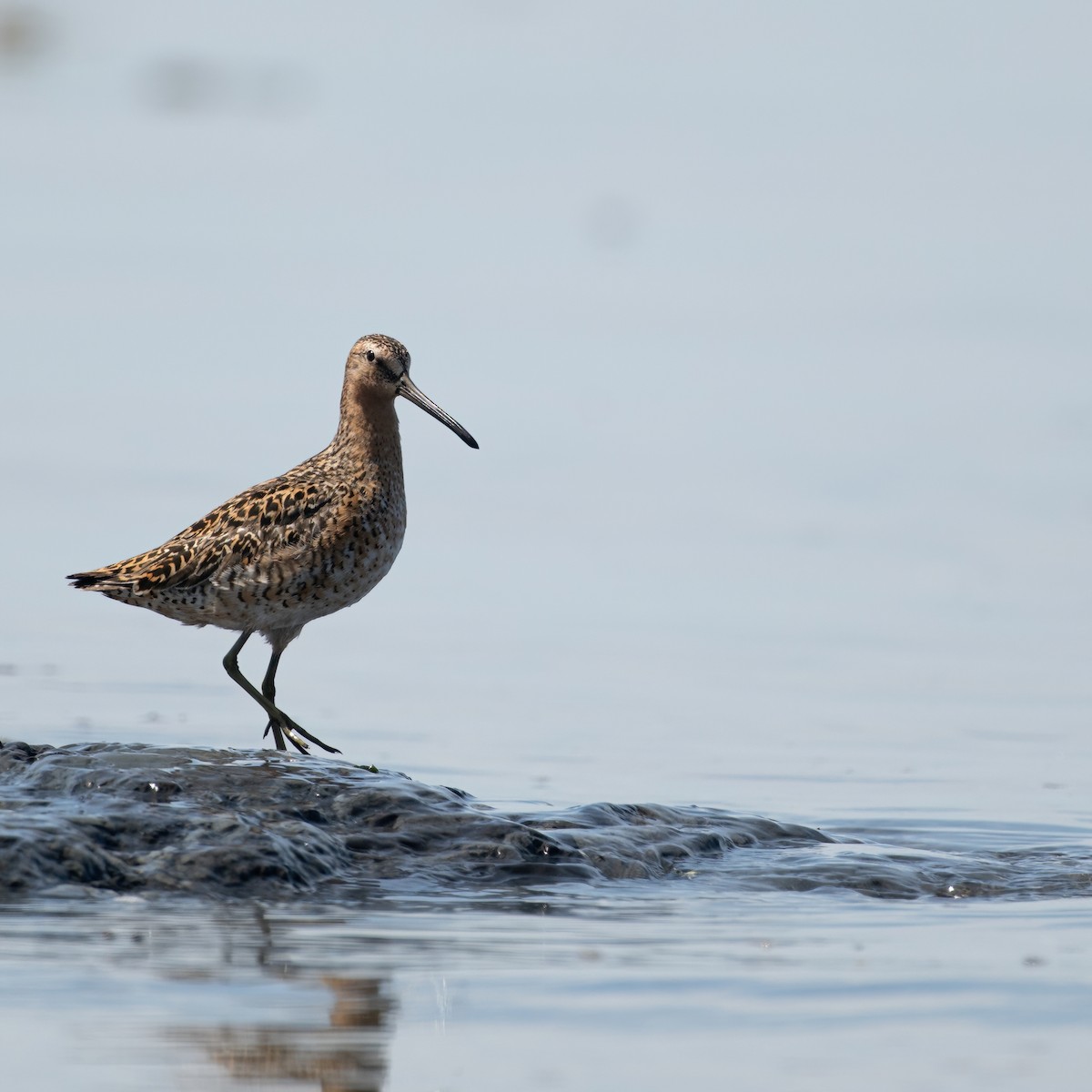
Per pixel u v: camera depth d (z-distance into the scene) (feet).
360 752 45.91
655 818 37.99
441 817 35.22
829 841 37.96
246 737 46.14
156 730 46.37
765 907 32.83
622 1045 25.40
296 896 32.01
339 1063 24.44
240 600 42.83
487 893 33.06
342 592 43.80
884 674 55.47
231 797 35.06
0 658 54.34
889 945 30.35
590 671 55.21
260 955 28.71
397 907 31.71
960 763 45.91
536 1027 26.07
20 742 38.19
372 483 43.91
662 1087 23.94
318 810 35.04
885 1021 26.50
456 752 46.14
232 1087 23.63
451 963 28.76
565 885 33.81
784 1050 25.30
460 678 54.29
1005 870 35.78
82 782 35.32
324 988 27.27
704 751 46.75
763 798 42.32
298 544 42.65
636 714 50.31
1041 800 42.47
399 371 44.24
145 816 33.32
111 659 54.90
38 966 27.81
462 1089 23.71
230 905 31.27
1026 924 32.01
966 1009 27.07
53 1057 24.31
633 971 28.58
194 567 42.70
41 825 32.40
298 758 37.27
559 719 49.75
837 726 49.62
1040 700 52.90
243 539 42.47
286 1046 24.97
